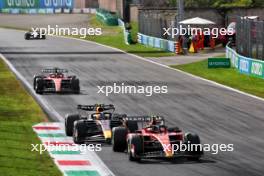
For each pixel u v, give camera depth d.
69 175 65.56
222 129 93.94
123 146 75.75
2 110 110.81
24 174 65.19
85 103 121.06
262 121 100.75
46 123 97.81
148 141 71.56
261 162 71.81
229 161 72.12
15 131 90.31
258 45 167.62
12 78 163.00
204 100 125.06
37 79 133.50
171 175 65.38
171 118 104.31
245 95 132.25
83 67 193.25
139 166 69.38
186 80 159.62
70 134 86.50
